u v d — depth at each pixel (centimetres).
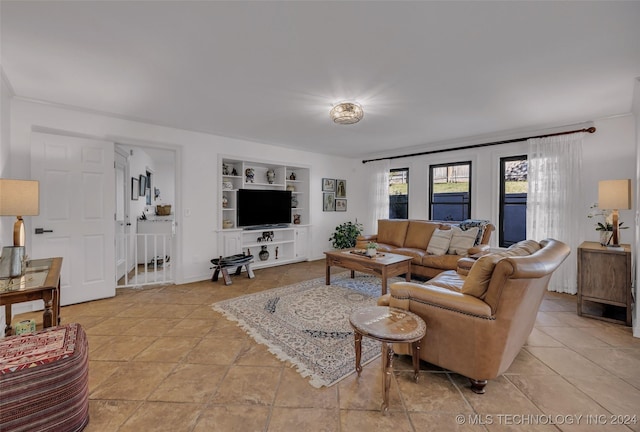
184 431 147
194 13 167
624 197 289
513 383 188
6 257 199
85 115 339
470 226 408
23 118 303
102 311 309
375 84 263
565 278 377
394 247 477
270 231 561
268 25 179
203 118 366
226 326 272
